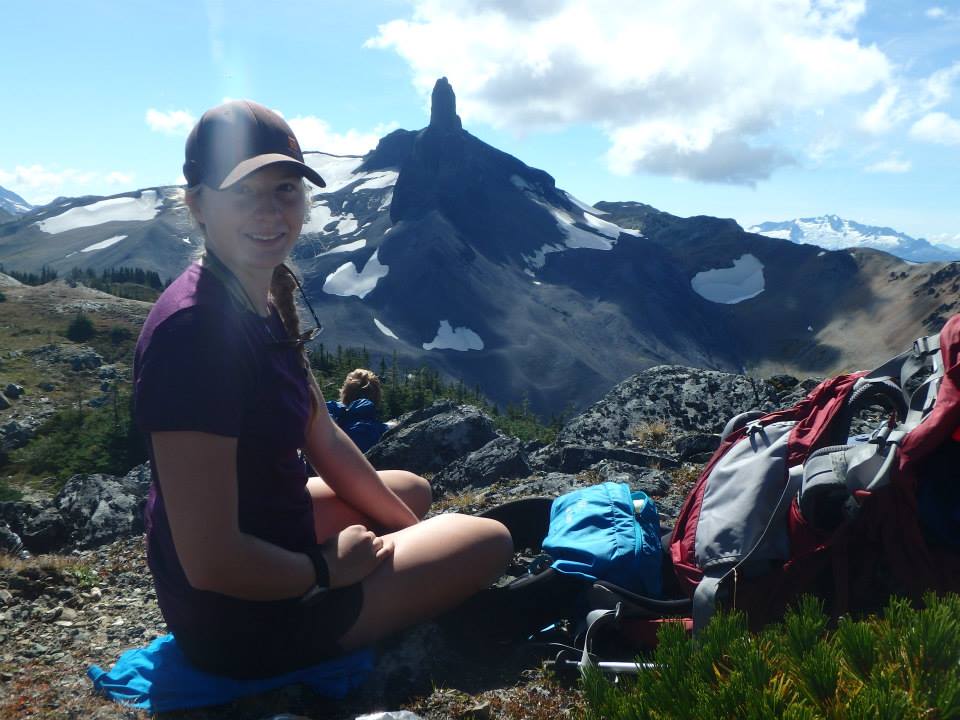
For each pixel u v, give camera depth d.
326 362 46.84
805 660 0.72
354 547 1.18
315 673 1.21
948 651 0.69
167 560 1.13
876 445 1.12
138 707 1.19
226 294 1.06
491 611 1.40
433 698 1.19
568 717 1.14
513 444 3.22
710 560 1.24
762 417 1.45
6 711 1.17
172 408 0.98
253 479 1.12
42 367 50.03
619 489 1.55
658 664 0.78
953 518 1.12
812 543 1.17
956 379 1.10
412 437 3.66
